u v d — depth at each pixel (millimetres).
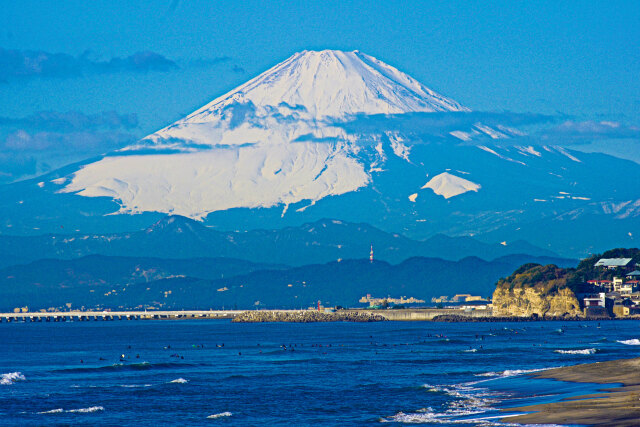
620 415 180875
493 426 182000
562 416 185500
